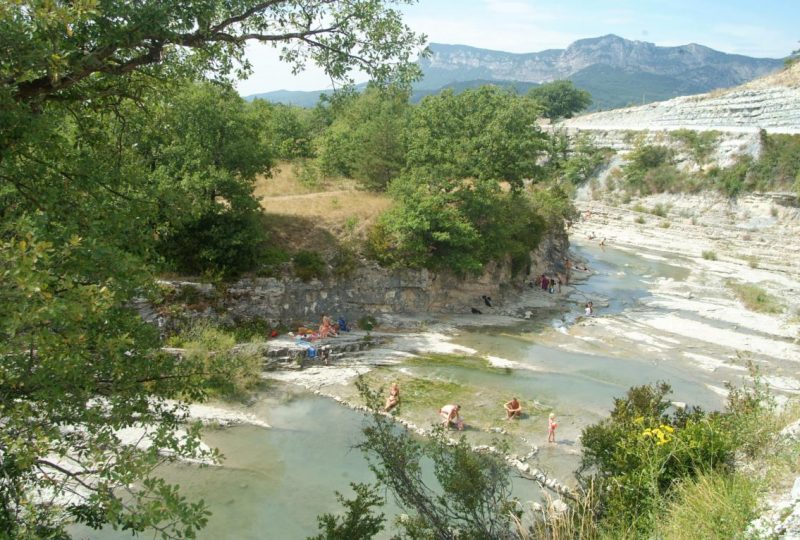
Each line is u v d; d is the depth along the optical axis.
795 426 13.47
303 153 58.28
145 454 8.55
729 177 77.88
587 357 35.53
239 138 32.78
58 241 9.47
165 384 10.88
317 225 39.75
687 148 84.88
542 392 29.53
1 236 8.73
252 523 18.34
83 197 10.97
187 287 31.48
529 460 22.70
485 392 29.23
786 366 35.09
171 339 29.02
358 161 49.09
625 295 52.59
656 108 102.50
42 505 9.59
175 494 7.99
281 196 44.75
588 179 96.25
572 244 76.56
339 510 19.06
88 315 8.21
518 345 37.09
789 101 83.44
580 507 12.99
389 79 14.16
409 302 41.25
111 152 12.53
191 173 30.19
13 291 7.13
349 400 27.59
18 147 9.74
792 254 67.00
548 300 49.00
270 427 24.72
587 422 26.27
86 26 10.08
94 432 8.95
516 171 47.34
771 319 45.94
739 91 91.88
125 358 10.09
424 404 27.45
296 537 17.72
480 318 42.75
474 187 44.03
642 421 14.80
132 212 11.56
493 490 12.43
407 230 39.00
